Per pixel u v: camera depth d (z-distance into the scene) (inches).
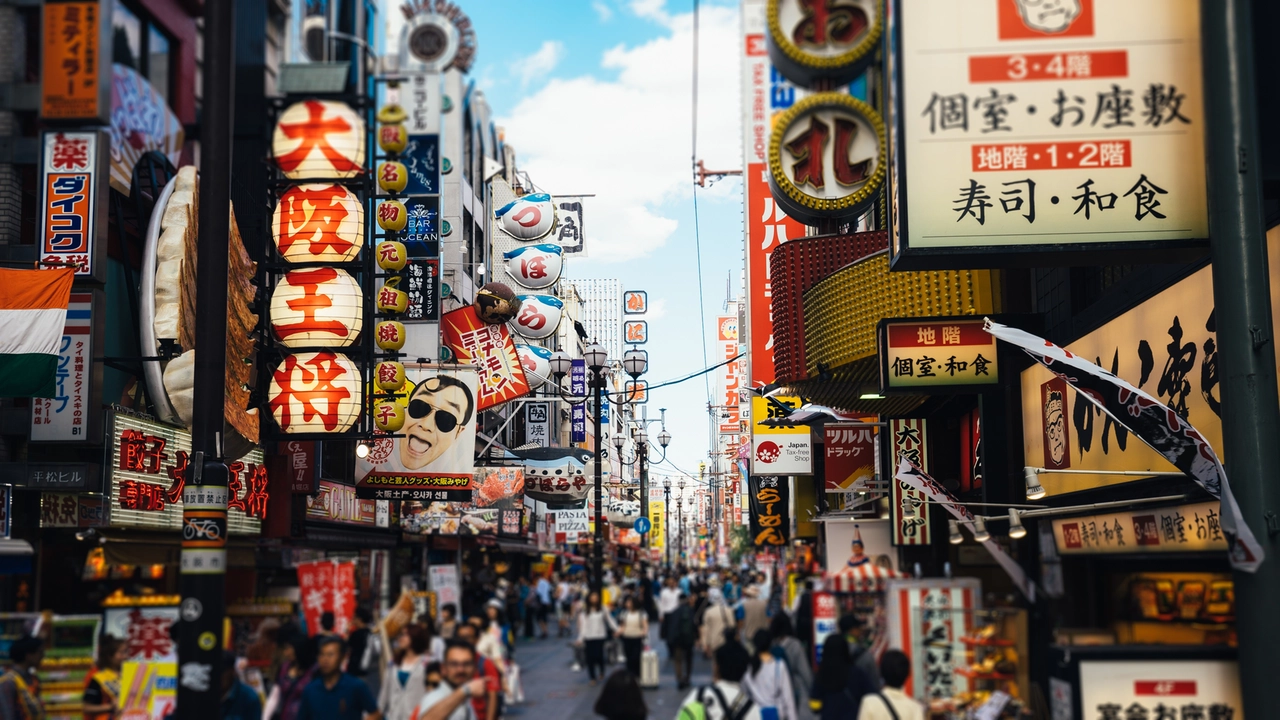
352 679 344.5
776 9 358.9
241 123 426.6
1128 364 578.2
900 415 976.3
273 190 745.6
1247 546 343.0
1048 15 418.6
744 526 2802.7
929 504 835.4
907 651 313.7
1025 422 735.7
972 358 739.4
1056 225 411.5
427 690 383.6
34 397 603.8
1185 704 295.7
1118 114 414.3
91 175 635.5
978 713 303.4
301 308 742.5
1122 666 295.0
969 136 415.2
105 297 682.8
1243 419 360.8
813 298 797.2
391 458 1026.1
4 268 612.7
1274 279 438.0
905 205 414.9
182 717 354.3
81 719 337.4
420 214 1102.4
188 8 431.8
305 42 422.6
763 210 1034.7
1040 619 314.7
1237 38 377.7
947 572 359.6
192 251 765.3
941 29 418.6
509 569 1958.7
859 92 365.1
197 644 361.7
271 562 403.2
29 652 313.7
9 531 614.2
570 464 1552.7
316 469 928.3
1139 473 494.0
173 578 422.0
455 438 1032.2
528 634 1409.9
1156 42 415.8
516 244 1747.0
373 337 800.3
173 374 739.4
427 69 427.8
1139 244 409.4
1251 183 373.1
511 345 1174.3
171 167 780.0
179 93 425.4
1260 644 330.0
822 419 1120.8
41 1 383.2
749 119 362.3
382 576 432.1
